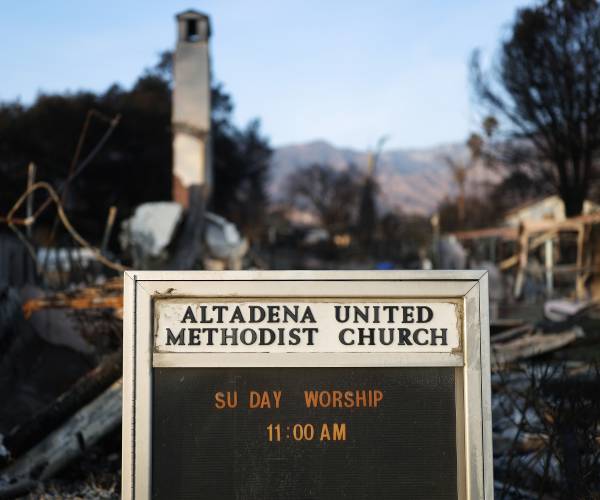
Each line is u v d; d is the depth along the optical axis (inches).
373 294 126.3
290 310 127.0
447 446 127.0
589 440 193.3
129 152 1989.4
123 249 897.5
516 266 1010.1
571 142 1386.6
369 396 127.5
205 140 1159.0
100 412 219.8
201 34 1183.6
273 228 2775.6
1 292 324.8
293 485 126.5
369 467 126.7
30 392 302.2
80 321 322.0
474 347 126.0
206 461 126.6
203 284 126.2
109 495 206.4
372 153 2913.4
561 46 1330.0
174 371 127.3
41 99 1925.4
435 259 1086.4
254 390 127.5
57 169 1903.3
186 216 930.1
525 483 217.5
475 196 2541.8
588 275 955.3
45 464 214.5
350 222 3885.3
